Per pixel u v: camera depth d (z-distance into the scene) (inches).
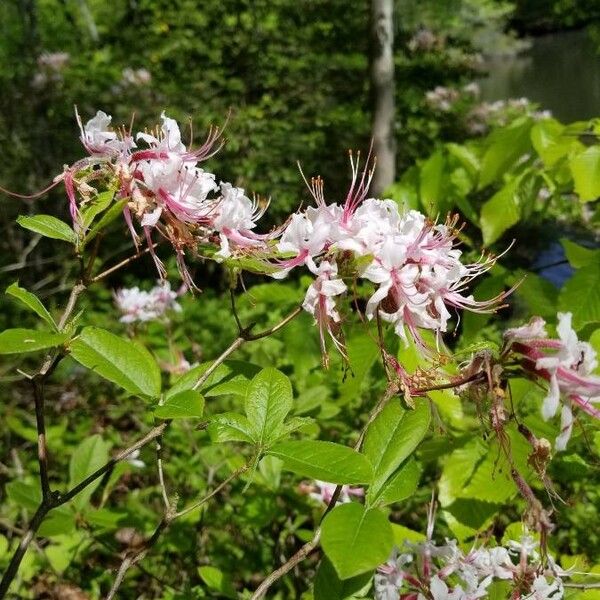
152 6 91.7
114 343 14.3
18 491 21.4
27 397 46.9
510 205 26.1
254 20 90.7
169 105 84.0
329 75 91.8
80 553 28.2
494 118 96.8
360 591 13.6
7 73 84.7
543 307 23.4
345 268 14.1
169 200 14.7
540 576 14.3
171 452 35.5
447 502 18.8
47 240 72.6
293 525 25.8
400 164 88.8
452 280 14.0
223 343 50.3
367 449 12.8
